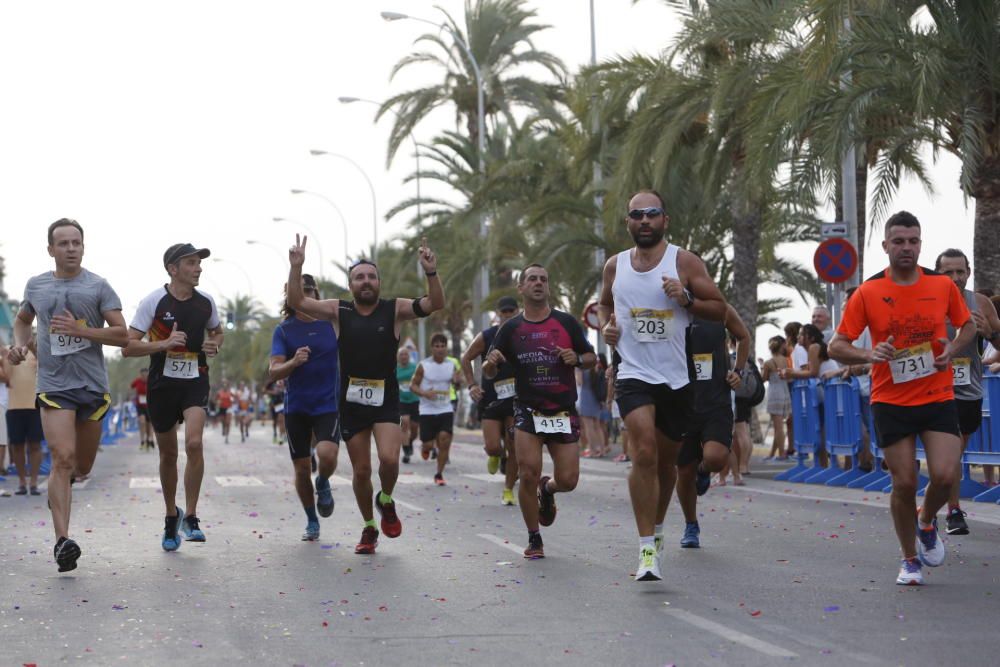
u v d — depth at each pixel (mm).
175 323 11617
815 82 20766
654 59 28844
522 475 11008
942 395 9023
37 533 13438
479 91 45438
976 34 19781
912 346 8977
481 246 45562
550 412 10945
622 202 29031
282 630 7820
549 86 49656
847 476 18531
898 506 9250
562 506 16312
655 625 7840
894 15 20672
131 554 11562
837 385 18734
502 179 39219
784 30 25359
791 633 7512
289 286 11172
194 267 11625
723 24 26297
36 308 10414
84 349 10422
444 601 8867
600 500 17219
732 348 24766
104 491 19531
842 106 21484
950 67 20000
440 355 20844
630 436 9398
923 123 22484
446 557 11289
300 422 12336
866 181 29281
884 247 9078
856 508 15305
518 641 7398
